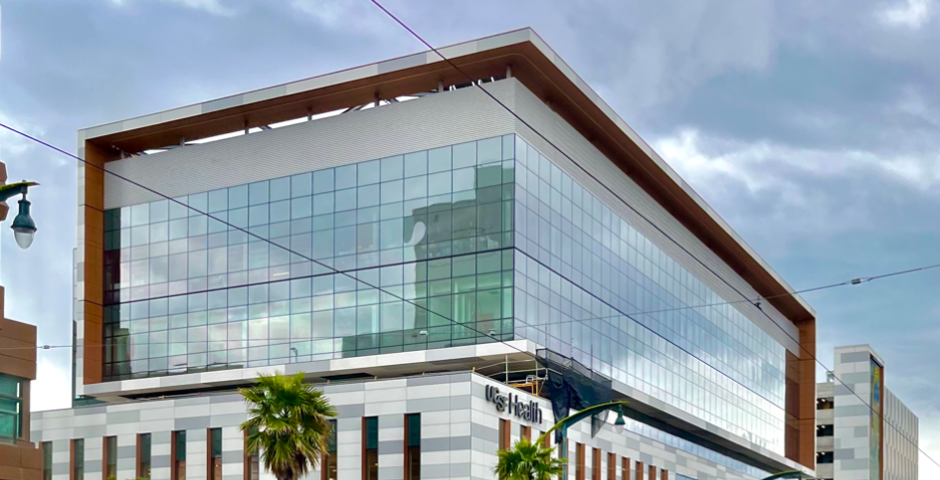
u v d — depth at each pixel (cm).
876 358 14112
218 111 7506
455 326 6694
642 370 8412
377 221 7075
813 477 12850
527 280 6706
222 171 7675
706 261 10275
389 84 7112
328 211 7244
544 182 7044
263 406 4578
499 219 6656
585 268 7562
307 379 7219
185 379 7462
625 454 7750
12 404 4656
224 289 7538
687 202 9231
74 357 8138
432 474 5806
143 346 7775
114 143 8125
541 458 4781
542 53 6675
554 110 7338
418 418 5912
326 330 7119
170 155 7894
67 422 6931
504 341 6500
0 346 4603
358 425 6034
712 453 10150
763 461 11700
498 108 6762
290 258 7331
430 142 6962
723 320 10594
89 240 7962
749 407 11150
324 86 7138
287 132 7494
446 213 6831
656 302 8869
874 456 13762
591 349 7525
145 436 6631
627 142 7925
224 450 6344
